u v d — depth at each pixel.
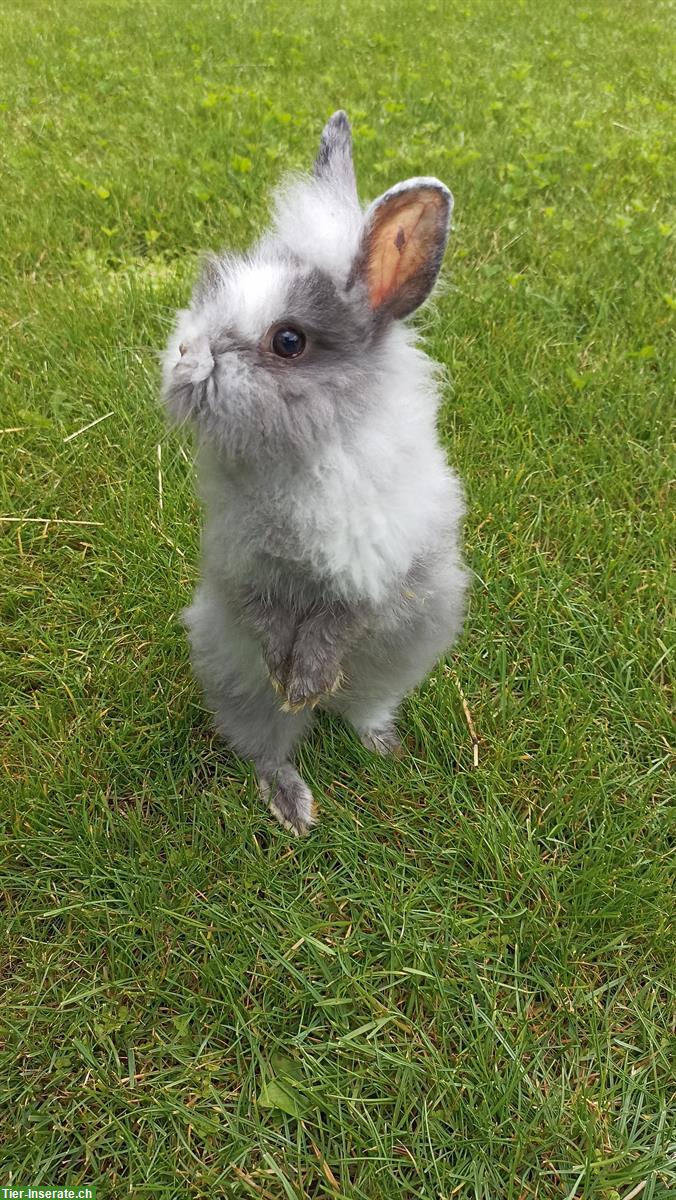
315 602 0.38
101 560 0.53
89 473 0.59
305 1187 0.33
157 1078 0.35
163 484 0.58
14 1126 0.34
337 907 0.40
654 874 0.41
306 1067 0.35
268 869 0.41
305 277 0.33
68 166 0.93
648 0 1.95
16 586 0.52
